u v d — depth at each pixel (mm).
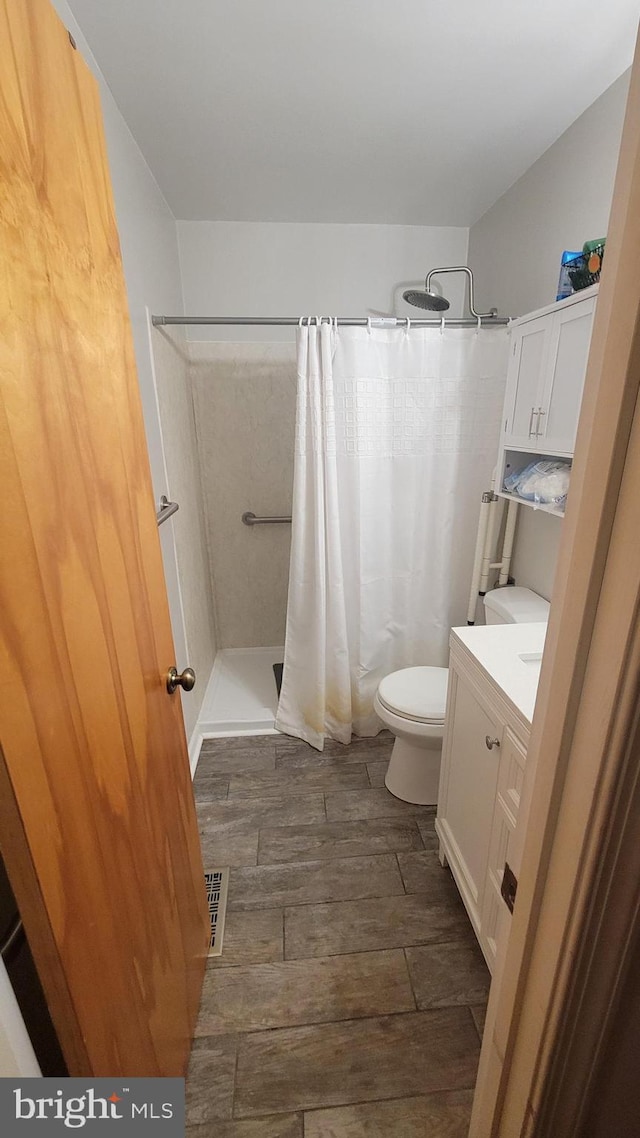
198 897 1196
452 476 1952
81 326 644
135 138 1624
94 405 680
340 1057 1078
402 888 1469
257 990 1208
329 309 2457
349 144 1680
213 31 1188
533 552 1876
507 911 585
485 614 1873
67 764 568
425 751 1741
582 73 1348
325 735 2195
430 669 1885
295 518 1960
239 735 2234
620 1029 488
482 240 2250
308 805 1799
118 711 728
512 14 1152
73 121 633
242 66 1311
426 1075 1047
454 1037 1112
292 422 2623
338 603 2010
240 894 1455
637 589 334
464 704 1322
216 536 2787
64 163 607
